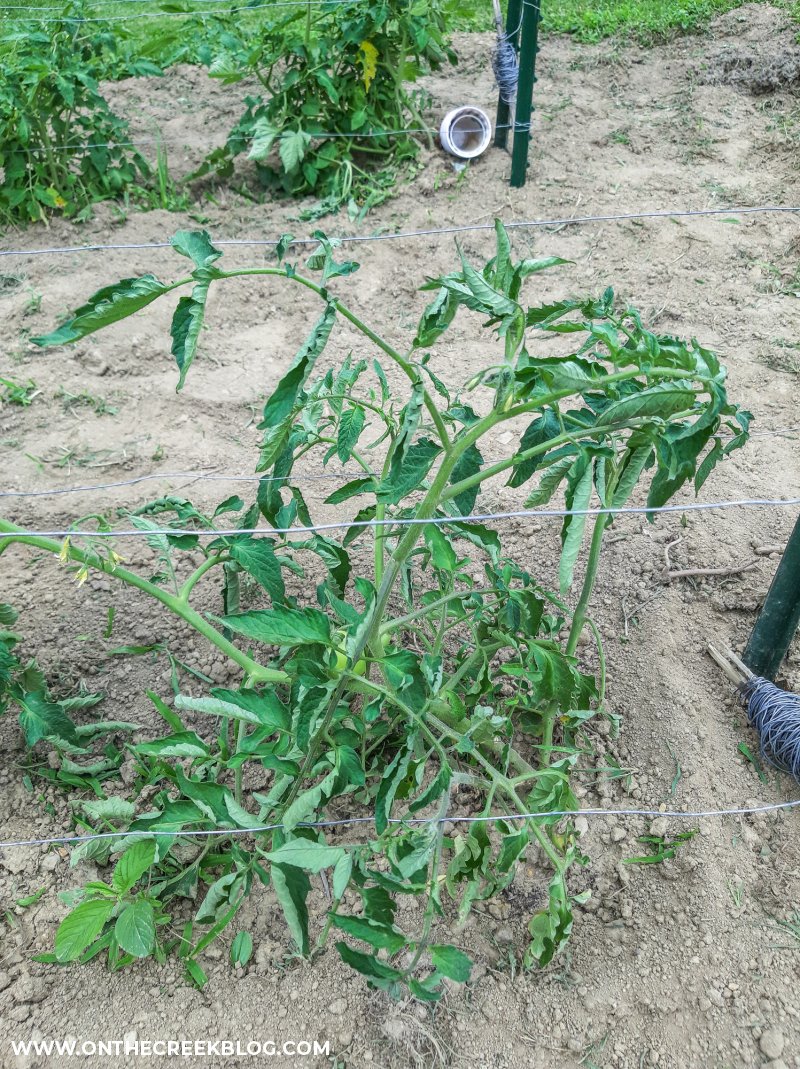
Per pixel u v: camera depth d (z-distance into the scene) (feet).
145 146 18.69
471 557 9.84
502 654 8.65
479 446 11.50
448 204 16.28
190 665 8.86
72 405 12.44
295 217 16.33
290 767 5.95
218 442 11.87
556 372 5.07
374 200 16.26
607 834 7.57
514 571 7.47
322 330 4.95
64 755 7.88
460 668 7.22
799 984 6.77
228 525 10.36
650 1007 6.69
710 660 8.79
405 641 8.85
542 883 7.29
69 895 6.62
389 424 6.95
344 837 7.52
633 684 8.61
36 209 15.97
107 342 13.41
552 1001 6.72
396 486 5.63
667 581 9.50
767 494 10.52
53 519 10.56
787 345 12.84
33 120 15.66
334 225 15.93
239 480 11.16
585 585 7.26
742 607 9.17
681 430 5.56
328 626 5.74
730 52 19.75
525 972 6.85
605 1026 6.61
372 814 7.66
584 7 22.82
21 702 7.21
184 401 12.50
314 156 16.69
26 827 7.66
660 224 15.33
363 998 6.72
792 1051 6.44
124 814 6.87
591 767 8.02
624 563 9.74
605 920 7.14
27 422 12.15
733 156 17.07
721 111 18.44
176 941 6.98
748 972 6.83
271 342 13.65
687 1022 6.62
